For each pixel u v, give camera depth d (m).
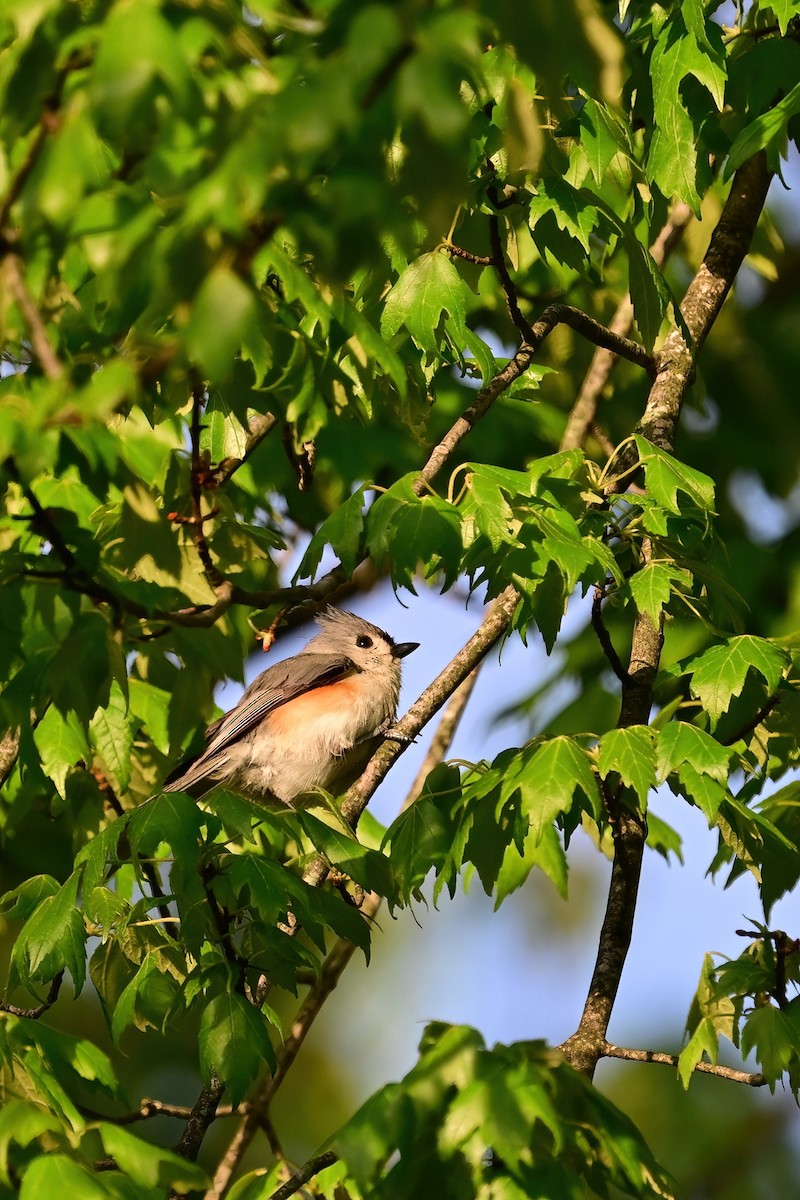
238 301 4.55
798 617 13.63
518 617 8.20
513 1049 6.52
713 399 15.22
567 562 7.13
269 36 5.56
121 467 6.11
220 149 4.96
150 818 6.79
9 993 8.21
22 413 5.33
